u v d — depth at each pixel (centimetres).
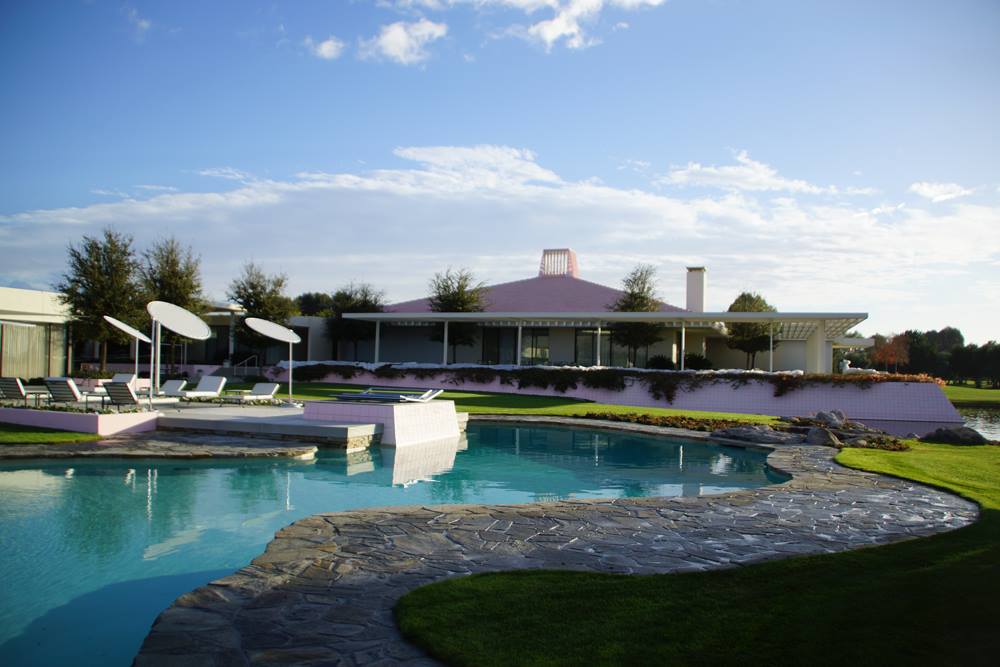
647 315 2750
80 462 1170
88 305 2652
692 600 480
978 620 423
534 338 3556
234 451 1225
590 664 383
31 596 573
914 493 952
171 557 674
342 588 529
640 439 1755
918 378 2512
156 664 395
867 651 387
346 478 1112
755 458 1450
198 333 1848
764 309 5884
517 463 1341
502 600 486
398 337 3828
